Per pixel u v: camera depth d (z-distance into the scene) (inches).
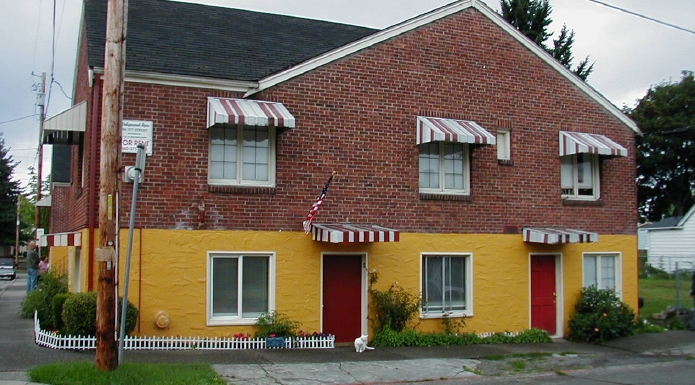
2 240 2391.7
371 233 554.9
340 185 597.9
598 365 544.1
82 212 593.0
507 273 671.1
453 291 651.5
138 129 529.0
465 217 653.9
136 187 403.2
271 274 567.2
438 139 600.1
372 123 615.5
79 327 497.0
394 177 621.9
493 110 677.3
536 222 691.4
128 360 461.7
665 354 605.6
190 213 542.0
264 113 538.0
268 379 430.9
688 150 1688.0
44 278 693.9
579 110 727.7
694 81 1708.9
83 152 612.4
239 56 612.7
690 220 1711.4
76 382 375.6
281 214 573.3
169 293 531.5
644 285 1333.7
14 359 450.6
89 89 574.2
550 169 704.4
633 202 753.0
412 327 621.9
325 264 597.0
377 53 622.5
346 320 599.8
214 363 473.7
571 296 704.4
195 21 673.6
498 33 686.5
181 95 545.3
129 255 404.2
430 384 448.8
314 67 593.0
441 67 652.7
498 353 575.5
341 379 444.8
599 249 725.9
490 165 671.8
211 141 560.7
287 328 559.5
